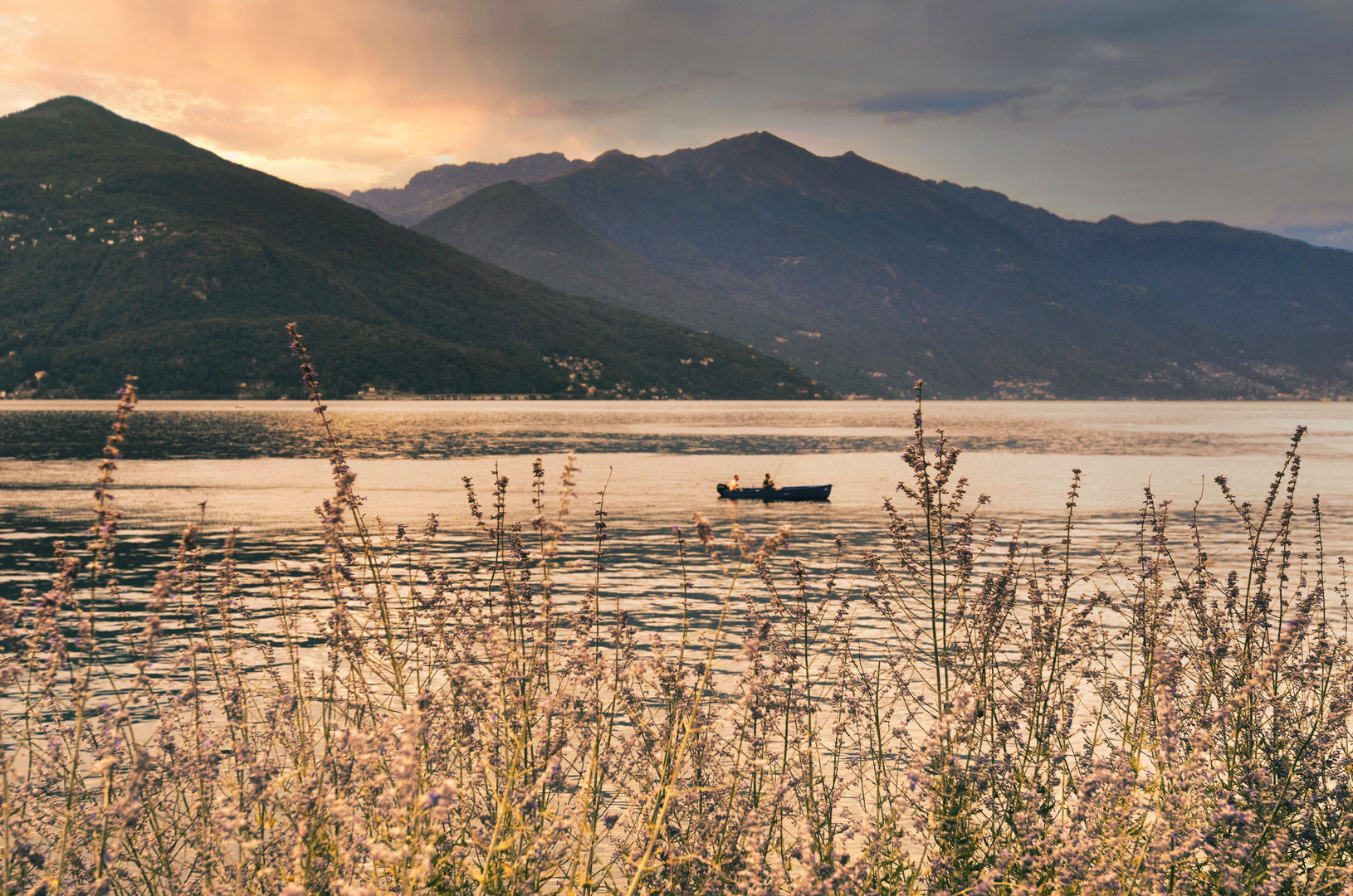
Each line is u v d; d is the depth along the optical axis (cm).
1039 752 576
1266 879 459
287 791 470
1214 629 651
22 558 2986
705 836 496
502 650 510
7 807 462
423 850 378
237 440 11025
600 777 534
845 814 609
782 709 600
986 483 6228
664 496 5350
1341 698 584
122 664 1344
